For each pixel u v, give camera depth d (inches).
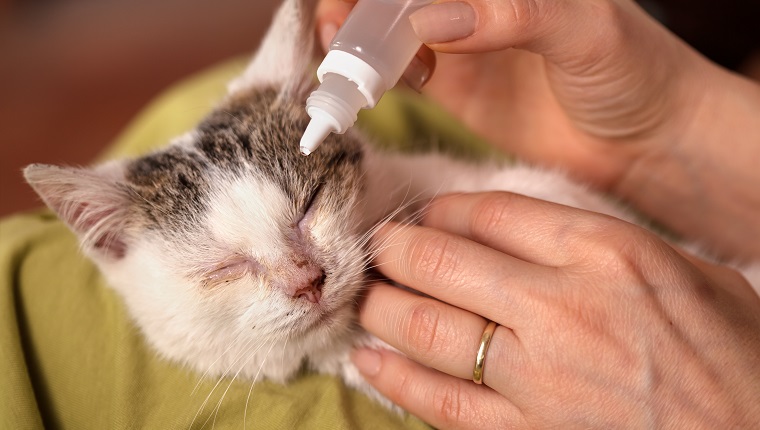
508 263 12.6
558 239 12.8
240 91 16.1
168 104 19.1
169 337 14.3
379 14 12.6
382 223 14.2
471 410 12.8
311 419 13.1
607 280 12.4
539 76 16.6
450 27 12.6
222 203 14.0
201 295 14.0
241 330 14.0
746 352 12.4
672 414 12.2
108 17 43.1
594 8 13.7
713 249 17.1
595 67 14.4
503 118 17.5
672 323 12.3
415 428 13.5
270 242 13.9
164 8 43.4
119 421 12.7
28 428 12.5
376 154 15.9
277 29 16.0
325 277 13.9
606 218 12.9
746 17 21.9
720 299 12.7
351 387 14.4
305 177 14.2
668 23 22.0
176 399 13.4
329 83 12.5
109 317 14.3
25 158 30.5
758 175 15.9
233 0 43.1
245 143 14.6
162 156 15.0
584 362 12.2
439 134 19.5
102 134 31.8
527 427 12.5
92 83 36.0
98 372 13.5
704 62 15.7
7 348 13.1
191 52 37.8
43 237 15.0
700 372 12.2
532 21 13.0
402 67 12.8
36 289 14.2
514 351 12.4
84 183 14.4
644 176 16.8
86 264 15.0
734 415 12.1
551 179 15.9
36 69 37.9
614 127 15.9
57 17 43.8
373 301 13.6
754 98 15.5
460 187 15.7
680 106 15.6
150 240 14.5
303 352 14.4
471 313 12.7
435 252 12.8
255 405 13.3
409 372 13.3
